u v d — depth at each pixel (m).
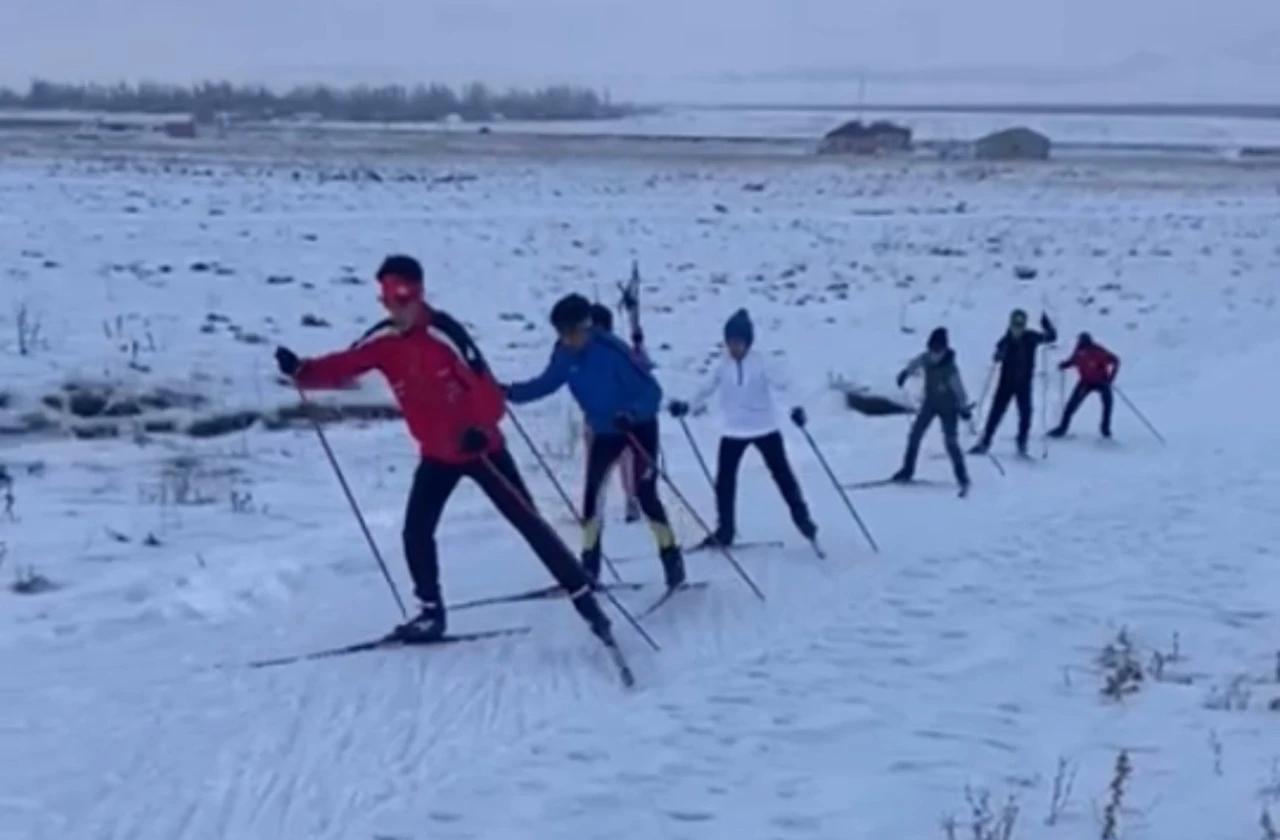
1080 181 84.69
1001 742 7.75
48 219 38.81
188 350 21.31
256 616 9.80
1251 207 66.19
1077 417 21.53
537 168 78.88
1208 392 24.12
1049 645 9.70
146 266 30.64
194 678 8.40
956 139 152.62
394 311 8.80
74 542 11.63
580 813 6.67
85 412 17.70
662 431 18.52
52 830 6.27
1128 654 9.32
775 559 11.92
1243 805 6.82
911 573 11.64
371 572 10.99
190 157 76.06
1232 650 9.66
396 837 6.32
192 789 6.76
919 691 8.63
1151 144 157.75
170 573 10.64
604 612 9.52
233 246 35.62
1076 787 7.06
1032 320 31.61
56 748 7.24
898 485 15.77
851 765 7.38
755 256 41.47
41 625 9.35
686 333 26.78
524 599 10.24
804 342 26.92
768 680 8.77
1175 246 49.00
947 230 51.50
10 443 16.22
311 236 38.66
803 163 98.94
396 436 17.62
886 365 24.78
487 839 6.34
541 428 18.05
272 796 6.71
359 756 7.25
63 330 22.09
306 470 15.34
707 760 7.40
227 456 15.87
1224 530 13.59
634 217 50.16
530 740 7.59
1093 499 15.24
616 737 7.68
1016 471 16.94
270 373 20.27
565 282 33.16
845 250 44.16
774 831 6.51
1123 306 34.84
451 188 59.62
